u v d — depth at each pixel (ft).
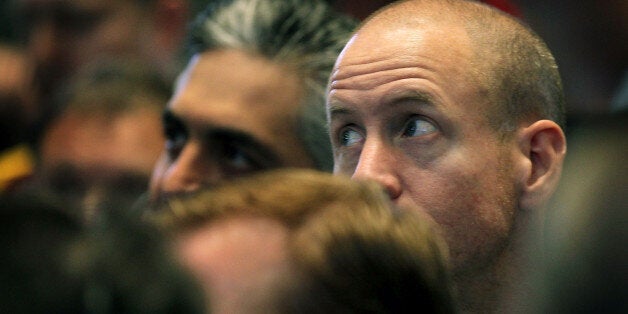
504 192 9.12
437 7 9.40
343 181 7.41
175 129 12.33
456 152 8.97
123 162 14.38
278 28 12.31
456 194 8.96
